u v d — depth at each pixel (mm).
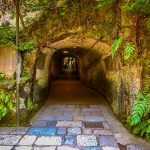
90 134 4645
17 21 5305
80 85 13586
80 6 5582
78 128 5090
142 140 4289
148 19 4391
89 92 10773
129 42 4883
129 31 4895
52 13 5648
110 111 6973
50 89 11719
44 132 4773
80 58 14234
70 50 11312
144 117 4430
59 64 19688
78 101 8656
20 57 5730
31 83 6055
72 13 5641
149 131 4133
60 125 5348
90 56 10664
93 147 3926
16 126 5211
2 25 5684
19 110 5352
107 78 8242
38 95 7016
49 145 4020
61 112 6828
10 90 5352
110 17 5410
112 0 4895
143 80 4633
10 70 5742
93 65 11109
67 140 4281
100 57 8891
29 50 5816
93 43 6520
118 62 5949
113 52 4516
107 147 3926
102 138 4398
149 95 4309
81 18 5660
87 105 7902
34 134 4633
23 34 5641
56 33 5781
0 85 5266
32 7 5375
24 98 5590
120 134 4641
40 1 5551
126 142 4184
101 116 6312
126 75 5297
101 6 5148
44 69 8062
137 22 4719
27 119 5598
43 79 7949
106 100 8547
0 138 4375
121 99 5719
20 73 5691
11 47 5727
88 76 12680
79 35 5844
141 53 4680
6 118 5336
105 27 5535
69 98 9328
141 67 4656
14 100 5375
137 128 4422
